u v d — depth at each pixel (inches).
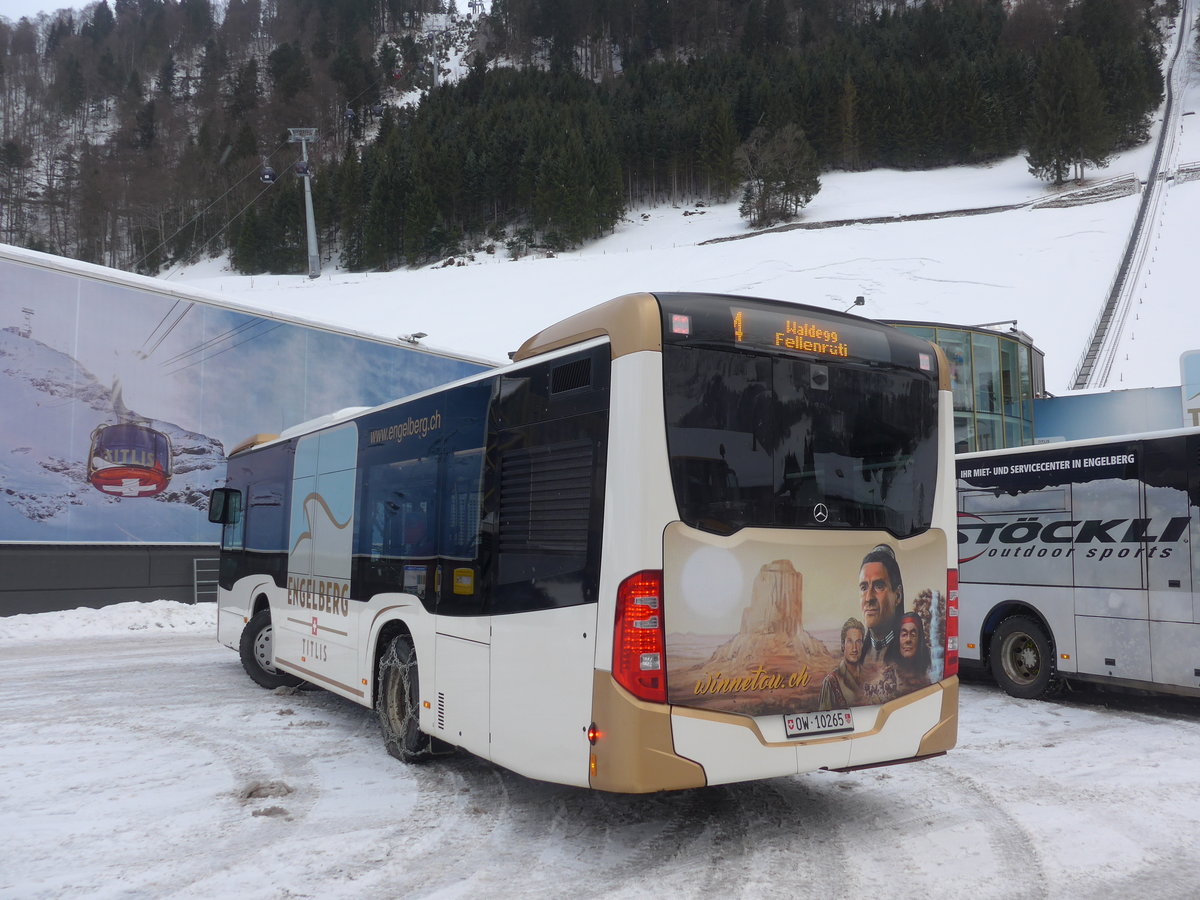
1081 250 3026.6
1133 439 346.3
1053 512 370.9
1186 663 324.5
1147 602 337.1
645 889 163.8
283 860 179.5
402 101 7401.6
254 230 4421.8
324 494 322.0
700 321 179.3
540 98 5851.4
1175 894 161.5
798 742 181.5
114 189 4220.0
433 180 4763.8
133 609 658.2
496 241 4667.8
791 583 183.8
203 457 756.0
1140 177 4217.5
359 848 186.5
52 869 174.9
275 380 815.7
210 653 506.0
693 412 176.6
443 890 163.5
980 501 401.4
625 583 168.6
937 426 213.5
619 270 3452.3
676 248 3821.4
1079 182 4345.5
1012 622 383.9
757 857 181.5
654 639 167.5
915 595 203.0
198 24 6968.5
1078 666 357.4
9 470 639.1
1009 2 7554.1
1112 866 175.9
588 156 4717.0
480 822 204.4
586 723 173.3
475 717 211.9
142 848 186.7
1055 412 1402.6
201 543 752.3
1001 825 202.2
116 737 291.3
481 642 210.8
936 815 210.1
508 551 203.5
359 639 282.7
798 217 4384.8
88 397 684.1
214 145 4461.1
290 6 7116.1
